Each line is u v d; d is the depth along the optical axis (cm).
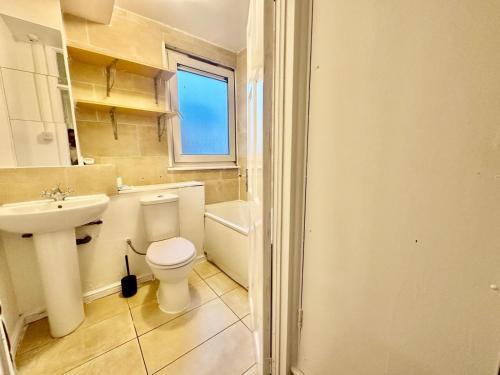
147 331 140
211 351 126
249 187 137
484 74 39
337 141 65
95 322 147
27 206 132
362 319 65
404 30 48
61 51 148
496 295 41
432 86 45
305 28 68
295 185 76
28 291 145
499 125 38
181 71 225
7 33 135
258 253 99
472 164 41
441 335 49
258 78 87
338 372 74
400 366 57
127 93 189
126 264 179
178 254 156
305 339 85
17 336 131
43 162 147
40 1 141
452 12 41
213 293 178
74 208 127
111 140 186
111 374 113
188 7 181
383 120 54
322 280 75
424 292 51
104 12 160
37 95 144
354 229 63
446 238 46
